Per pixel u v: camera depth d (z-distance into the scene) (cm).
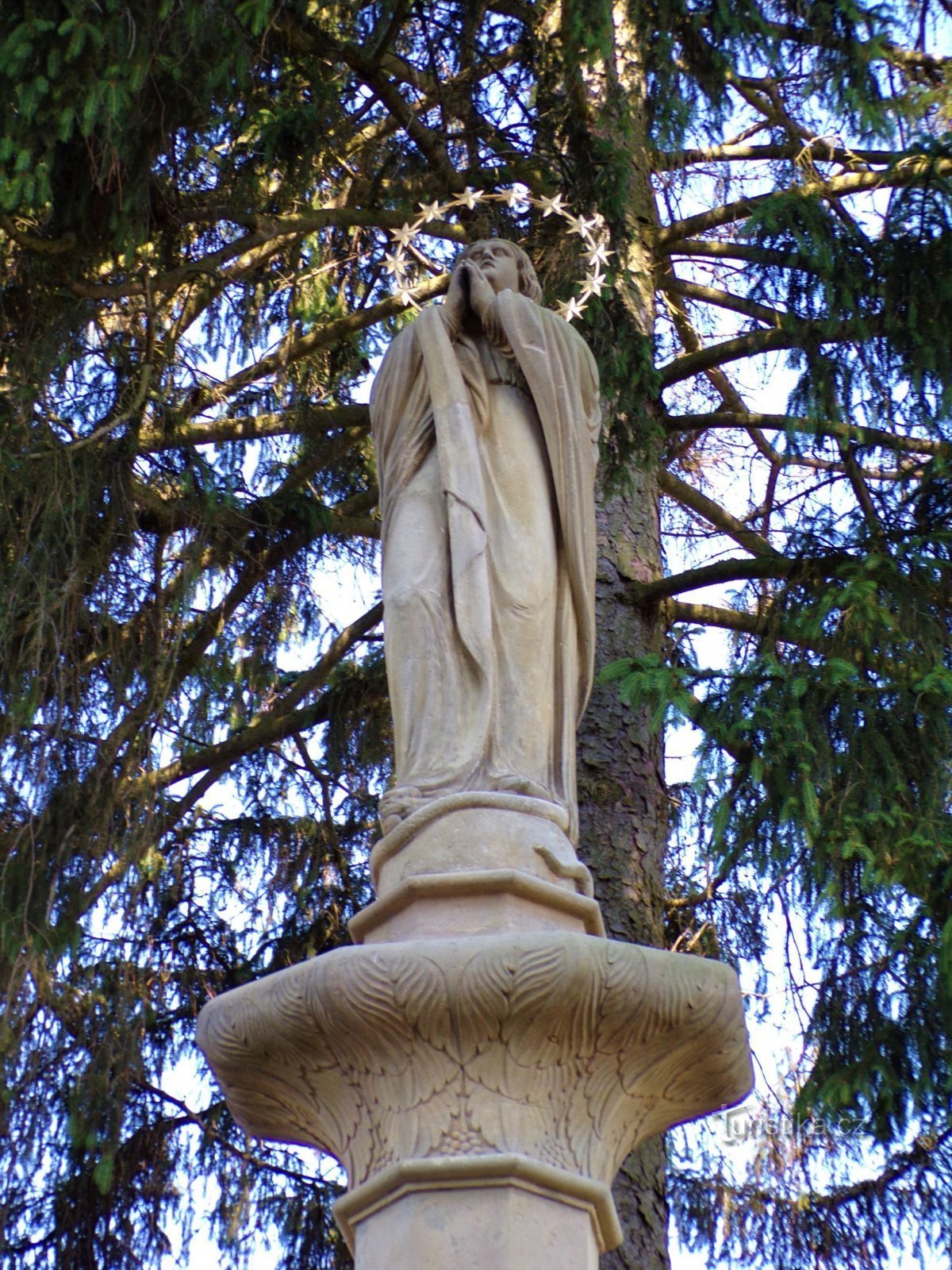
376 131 1086
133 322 993
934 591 948
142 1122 1006
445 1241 491
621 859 970
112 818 898
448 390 610
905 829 870
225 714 1055
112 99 833
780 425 1079
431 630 574
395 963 503
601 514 1076
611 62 1099
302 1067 528
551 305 1009
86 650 926
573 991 504
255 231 995
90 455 909
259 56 943
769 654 909
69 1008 897
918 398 1006
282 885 1088
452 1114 508
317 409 1045
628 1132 541
